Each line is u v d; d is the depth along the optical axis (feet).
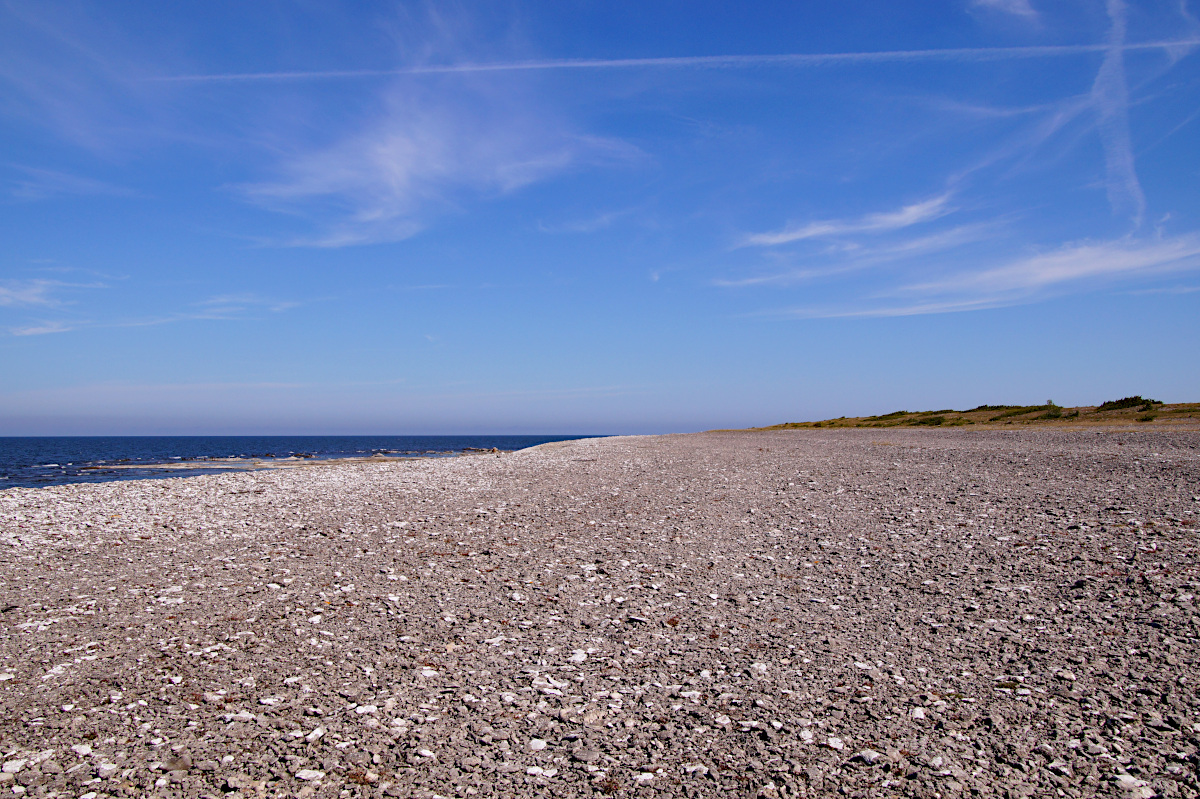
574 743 16.84
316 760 15.93
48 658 22.49
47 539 41.93
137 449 404.57
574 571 33.76
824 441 132.67
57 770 15.46
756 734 17.16
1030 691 19.04
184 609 27.86
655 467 84.84
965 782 14.78
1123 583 27.68
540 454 118.11
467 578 32.60
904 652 22.34
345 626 25.75
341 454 276.41
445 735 17.25
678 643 23.77
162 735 17.19
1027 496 48.11
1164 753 15.61
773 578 31.86
